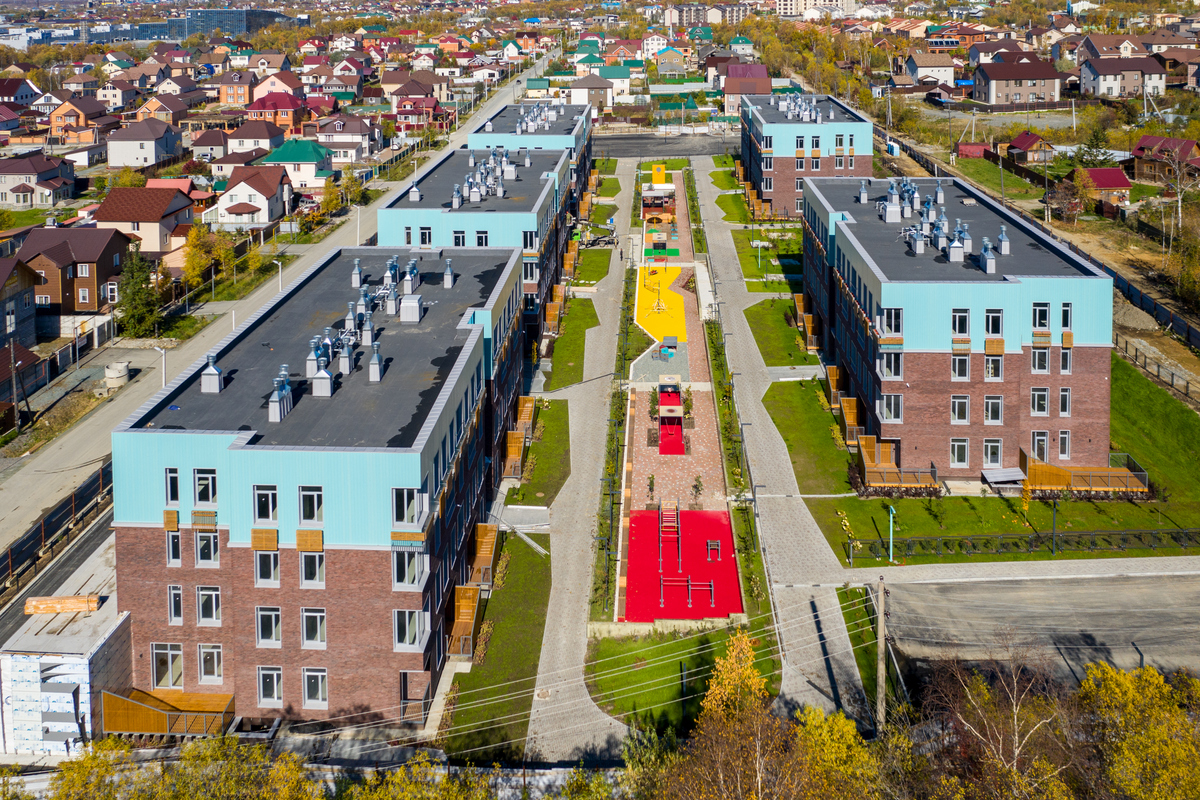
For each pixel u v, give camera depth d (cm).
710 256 14362
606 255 14625
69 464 8931
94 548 7331
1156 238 13625
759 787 4209
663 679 6072
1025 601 6706
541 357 10925
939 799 4450
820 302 10906
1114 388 9744
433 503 5681
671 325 11906
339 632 5525
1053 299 7844
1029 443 8075
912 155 19800
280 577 5472
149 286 12075
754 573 7031
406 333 7388
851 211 10625
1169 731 4466
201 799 4278
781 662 6169
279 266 13925
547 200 11375
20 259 12056
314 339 6575
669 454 8888
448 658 6253
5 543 7562
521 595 6900
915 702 5753
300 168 19225
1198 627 6406
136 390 10500
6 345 10600
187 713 5459
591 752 5506
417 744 5522
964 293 7812
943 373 7956
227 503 5428
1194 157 16400
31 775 5197
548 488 8306
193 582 5578
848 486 8231
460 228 10431
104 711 5447
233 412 5962
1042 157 18012
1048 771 4444
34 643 5509
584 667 6200
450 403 6184
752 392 10056
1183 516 7644
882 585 5031
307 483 5359
